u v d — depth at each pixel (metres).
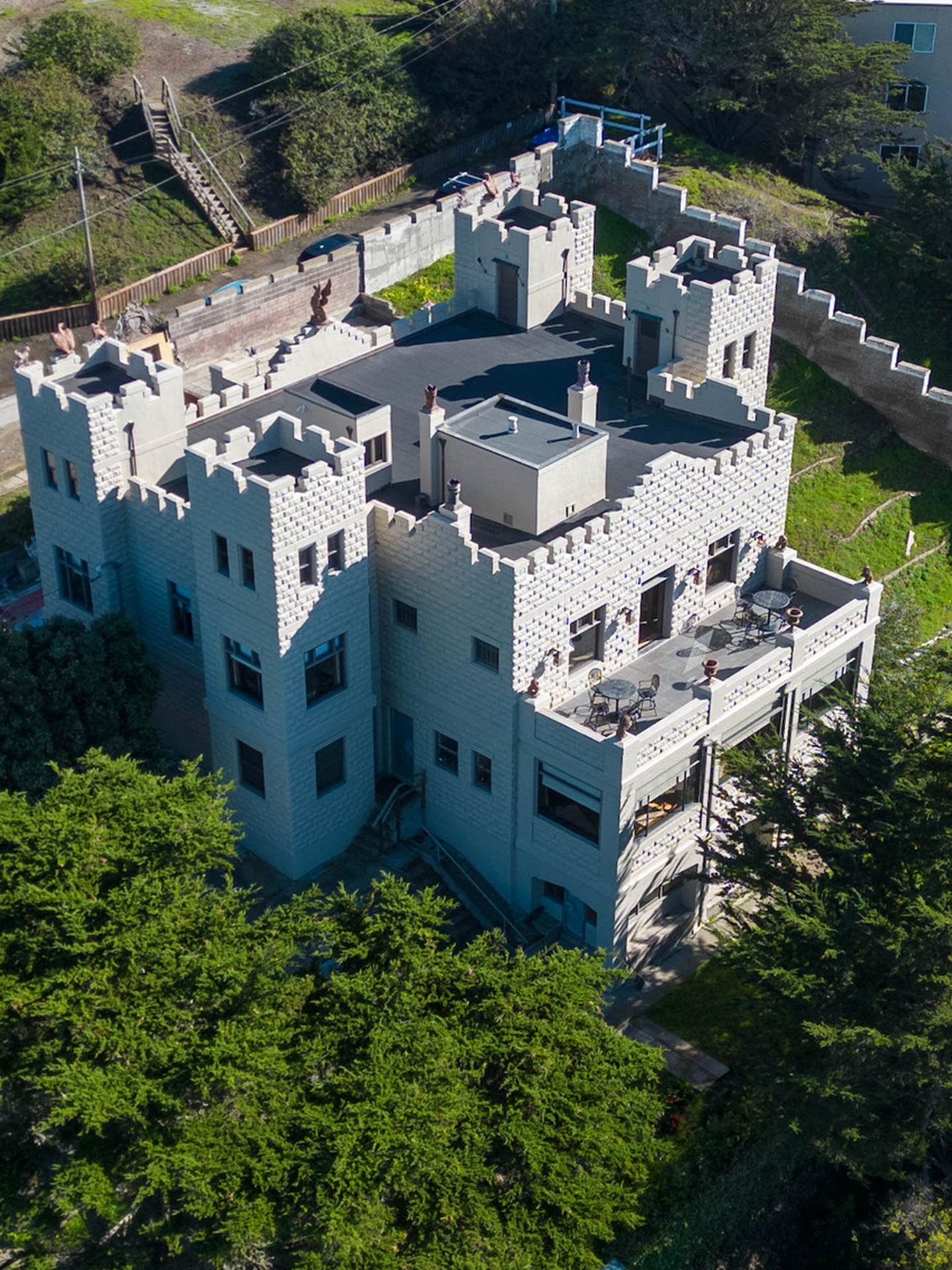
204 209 83.56
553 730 45.16
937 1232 40.72
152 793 39.56
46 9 98.06
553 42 92.56
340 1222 32.34
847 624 50.88
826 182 90.44
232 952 37.31
